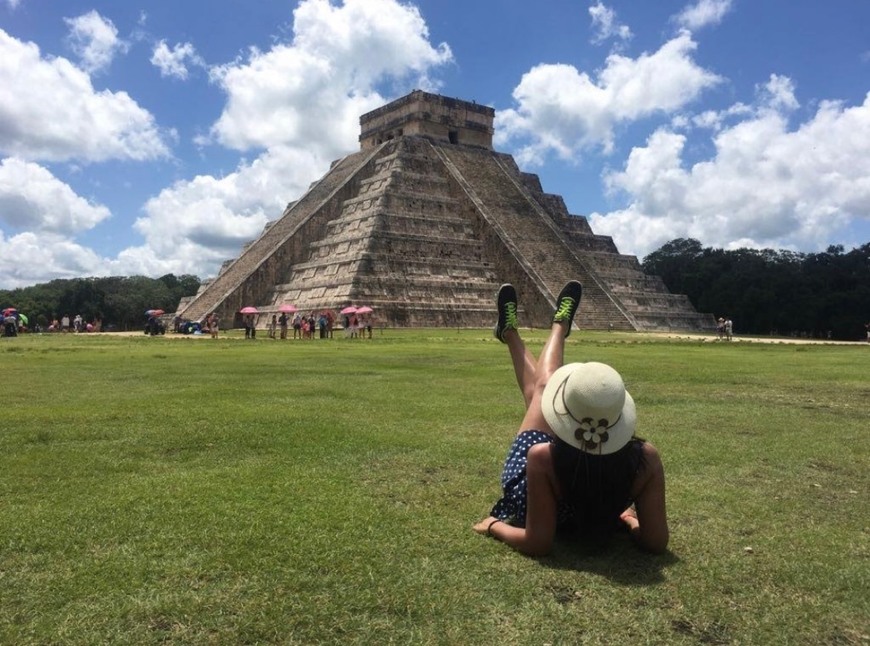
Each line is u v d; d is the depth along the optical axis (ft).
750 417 36.83
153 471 23.62
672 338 151.84
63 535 17.17
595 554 16.97
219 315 191.11
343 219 205.16
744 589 15.10
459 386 48.93
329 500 20.43
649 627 13.26
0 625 12.70
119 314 323.78
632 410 16.69
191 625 12.91
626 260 226.79
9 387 47.01
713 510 20.54
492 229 202.08
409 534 17.80
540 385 19.94
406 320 175.01
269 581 14.80
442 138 237.25
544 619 13.47
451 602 14.07
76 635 12.43
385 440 28.84
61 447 26.96
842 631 13.32
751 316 276.41
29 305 299.38
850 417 36.96
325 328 145.89
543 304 183.93
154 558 15.89
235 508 19.48
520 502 17.56
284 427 31.32
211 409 36.32
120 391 44.86
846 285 268.62
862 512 20.56
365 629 12.92
